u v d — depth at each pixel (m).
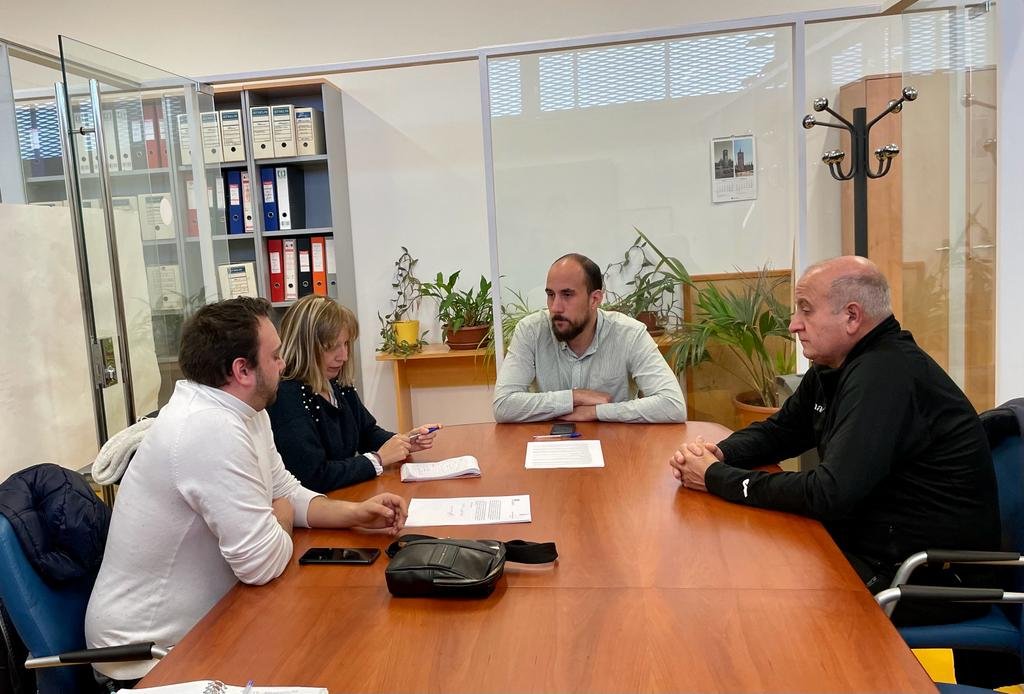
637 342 2.55
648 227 3.37
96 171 2.38
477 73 4.08
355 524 1.57
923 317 3.00
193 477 1.34
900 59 3.05
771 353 3.35
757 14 3.84
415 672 1.01
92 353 2.33
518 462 1.99
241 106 3.89
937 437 1.56
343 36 4.15
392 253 4.25
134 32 4.25
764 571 1.28
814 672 0.97
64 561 1.40
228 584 1.48
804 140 3.17
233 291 3.83
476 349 3.95
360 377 4.35
